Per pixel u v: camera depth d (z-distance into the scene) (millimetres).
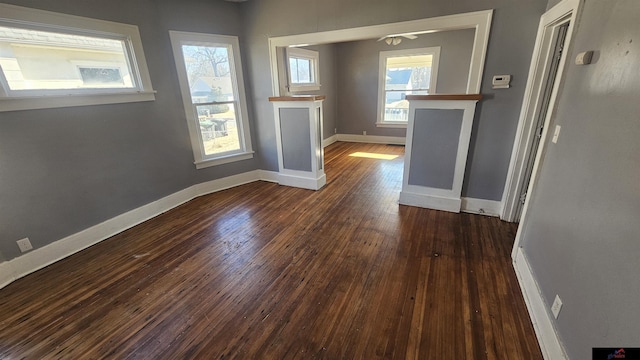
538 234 1770
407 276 2051
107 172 2674
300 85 5215
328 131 6586
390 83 6223
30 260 2221
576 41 1575
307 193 3701
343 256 2314
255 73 3697
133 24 2711
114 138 2695
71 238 2457
